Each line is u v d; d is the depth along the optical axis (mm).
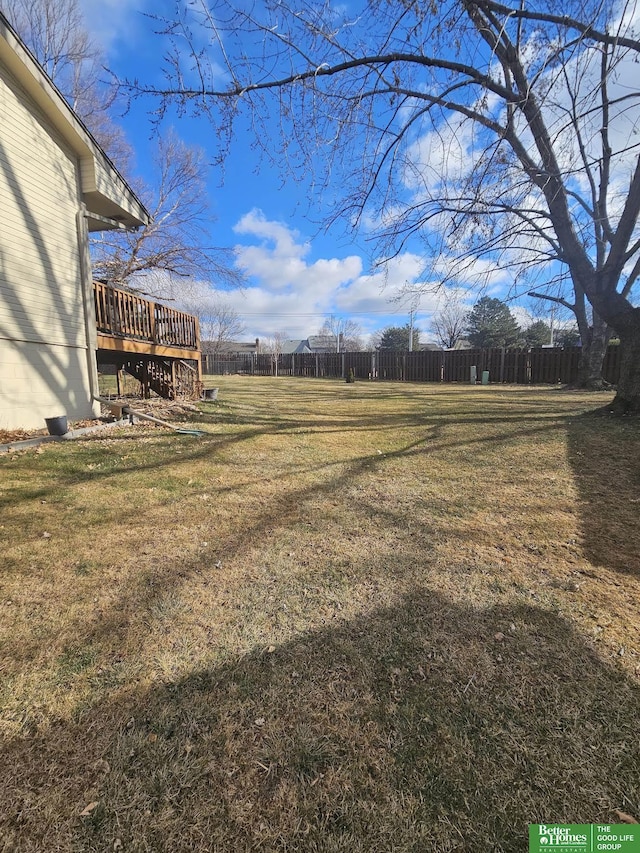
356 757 1379
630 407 7184
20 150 6055
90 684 1669
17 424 6082
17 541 2906
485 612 2127
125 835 1153
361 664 1779
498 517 3355
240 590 2342
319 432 6984
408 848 1127
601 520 3238
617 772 1311
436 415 8695
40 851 1112
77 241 7277
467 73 4766
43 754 1377
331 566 2604
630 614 2088
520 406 9711
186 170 17141
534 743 1411
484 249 6234
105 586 2371
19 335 6078
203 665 1777
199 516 3404
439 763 1354
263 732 1467
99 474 4465
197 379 12234
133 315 8852
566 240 6184
